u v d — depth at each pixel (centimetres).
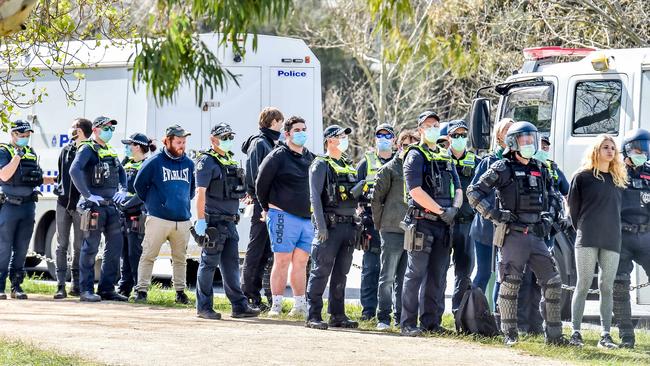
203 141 6244
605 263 4019
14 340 3725
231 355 3547
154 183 5041
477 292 4138
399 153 4397
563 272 4819
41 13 4638
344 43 13438
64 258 5362
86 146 5131
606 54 4900
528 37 8994
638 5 8056
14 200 5203
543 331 4350
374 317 4694
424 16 3531
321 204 4244
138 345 3716
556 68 5019
